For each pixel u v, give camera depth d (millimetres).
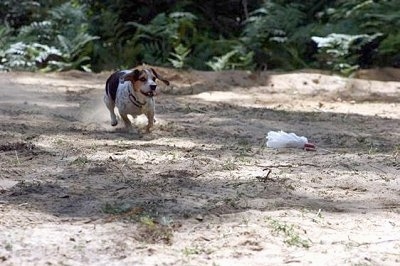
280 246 4789
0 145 8289
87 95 14367
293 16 21344
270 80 17312
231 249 4703
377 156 8438
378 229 5312
